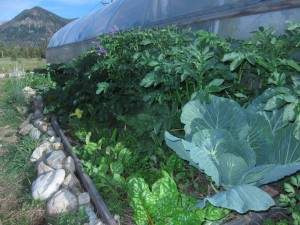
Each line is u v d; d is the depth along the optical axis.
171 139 2.30
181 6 5.21
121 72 4.15
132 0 7.73
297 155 2.34
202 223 2.19
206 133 2.38
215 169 2.21
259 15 3.64
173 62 3.03
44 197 2.90
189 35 4.93
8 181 3.43
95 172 3.01
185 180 2.91
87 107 4.66
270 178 2.23
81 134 4.14
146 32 4.21
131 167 3.09
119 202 2.65
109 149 3.38
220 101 2.59
